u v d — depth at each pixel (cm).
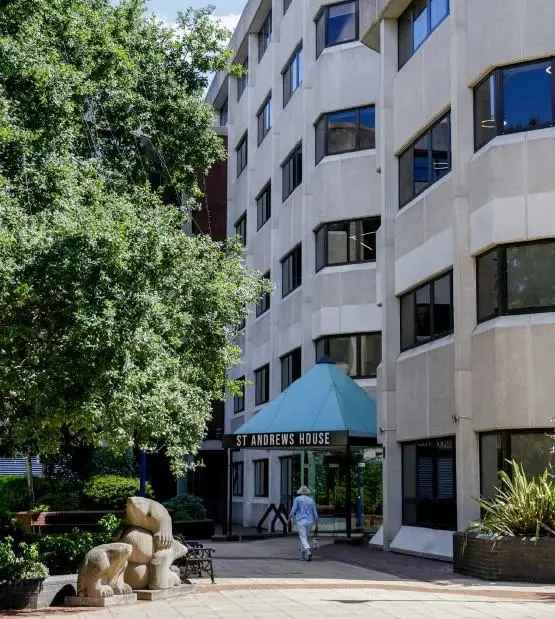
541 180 2059
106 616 1345
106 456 3547
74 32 1773
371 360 3378
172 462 1967
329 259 3494
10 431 1627
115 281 1369
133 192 2047
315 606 1424
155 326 1470
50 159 1625
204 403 2009
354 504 3347
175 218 1966
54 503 3050
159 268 1453
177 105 2222
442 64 2416
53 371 1372
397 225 2695
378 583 1761
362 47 3484
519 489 1855
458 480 2166
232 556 2466
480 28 2198
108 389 1373
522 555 1755
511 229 2077
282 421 2891
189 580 1745
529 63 2111
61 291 1365
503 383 2044
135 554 1552
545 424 1989
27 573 1470
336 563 2236
